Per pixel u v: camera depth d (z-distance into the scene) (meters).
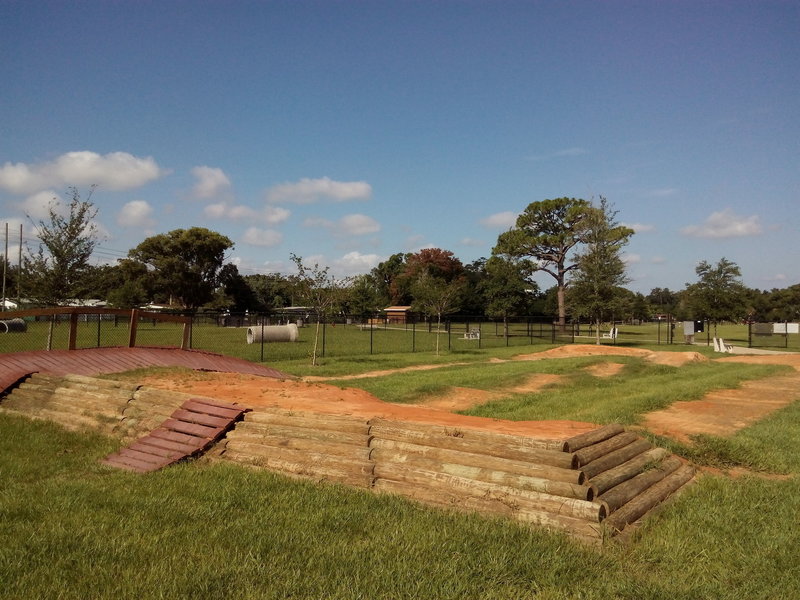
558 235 57.09
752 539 5.23
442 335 45.91
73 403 10.04
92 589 3.90
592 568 4.43
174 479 6.52
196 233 79.06
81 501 5.70
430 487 5.97
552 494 5.44
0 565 4.19
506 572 4.27
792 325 47.88
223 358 15.57
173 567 4.23
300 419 7.65
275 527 5.05
